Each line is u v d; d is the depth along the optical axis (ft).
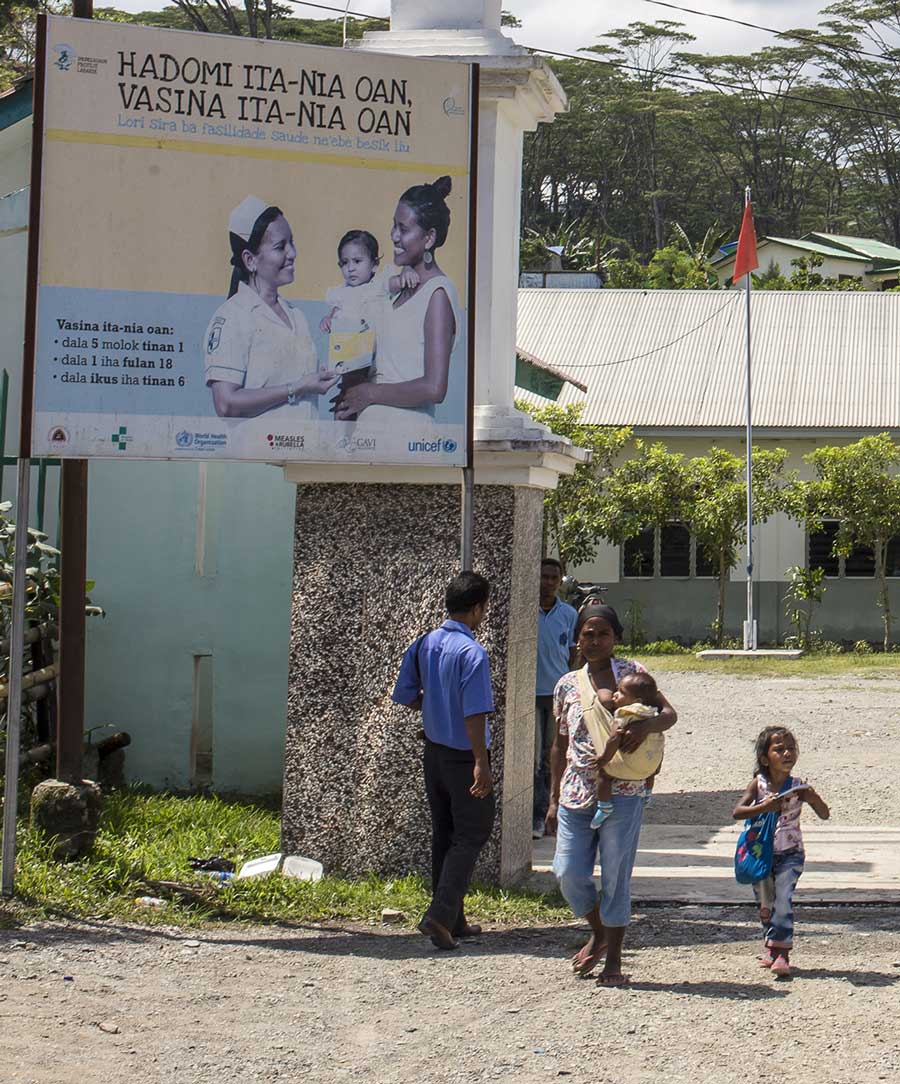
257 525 37.11
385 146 25.27
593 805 20.93
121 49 24.27
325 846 28.07
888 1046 18.12
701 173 268.62
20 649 24.47
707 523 92.58
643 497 93.61
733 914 25.67
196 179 24.63
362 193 25.22
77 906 24.29
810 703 62.54
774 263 184.44
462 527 26.08
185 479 37.19
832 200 272.31
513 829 27.84
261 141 24.85
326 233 25.12
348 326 25.22
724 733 53.16
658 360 109.60
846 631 98.27
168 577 37.27
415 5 28.73
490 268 28.17
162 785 37.11
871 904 26.04
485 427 27.14
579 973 21.35
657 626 99.66
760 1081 16.92
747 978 21.33
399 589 27.91
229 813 33.32
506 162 29.14
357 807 27.91
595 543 95.96
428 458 25.40
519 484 27.32
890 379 103.86
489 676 22.80
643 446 97.30
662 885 27.35
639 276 200.13
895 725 54.80
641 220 263.70
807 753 47.80
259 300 24.90
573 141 260.42
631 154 262.67
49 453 24.16
